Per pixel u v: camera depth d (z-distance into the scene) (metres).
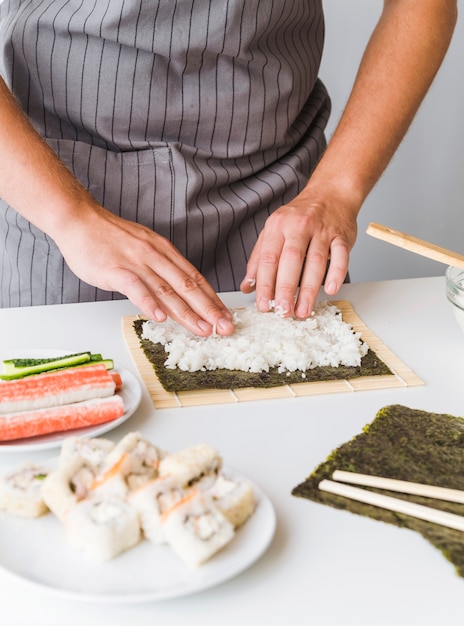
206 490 0.62
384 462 0.73
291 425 0.81
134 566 0.57
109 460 0.62
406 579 0.59
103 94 1.24
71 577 0.56
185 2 1.18
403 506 0.66
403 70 1.26
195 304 1.00
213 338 0.99
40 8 1.24
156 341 1.01
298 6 1.30
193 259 1.32
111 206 1.27
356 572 0.60
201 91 1.25
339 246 1.09
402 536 0.63
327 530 0.64
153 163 1.26
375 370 0.93
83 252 1.03
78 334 1.04
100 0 1.20
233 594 0.58
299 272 1.06
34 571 0.57
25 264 1.32
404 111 1.26
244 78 1.26
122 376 0.87
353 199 1.19
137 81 1.23
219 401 0.86
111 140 1.27
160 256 1.03
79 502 0.60
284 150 1.38
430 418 0.81
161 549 0.59
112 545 0.57
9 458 0.74
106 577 0.56
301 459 0.74
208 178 1.28
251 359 0.94
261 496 0.64
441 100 2.18
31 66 1.25
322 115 1.48
